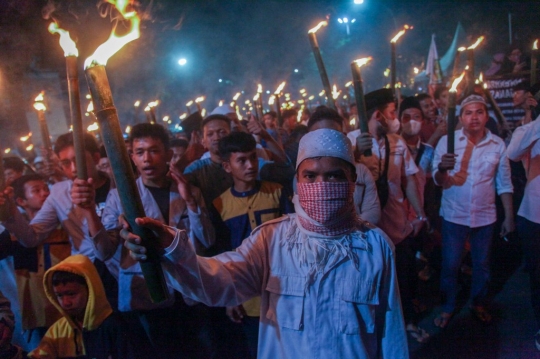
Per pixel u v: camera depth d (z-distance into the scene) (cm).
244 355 284
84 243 278
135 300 238
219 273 138
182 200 254
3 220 248
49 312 288
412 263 362
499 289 409
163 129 257
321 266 141
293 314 142
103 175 330
